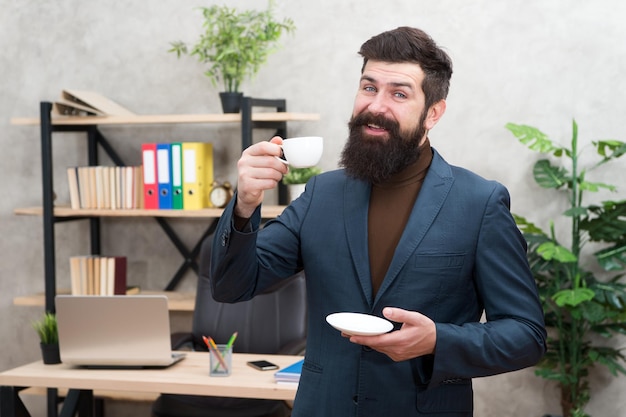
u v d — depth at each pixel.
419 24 3.71
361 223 1.63
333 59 3.80
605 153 3.53
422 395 1.57
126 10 4.01
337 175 1.75
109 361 2.63
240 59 3.59
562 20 3.57
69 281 4.20
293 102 3.86
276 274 1.71
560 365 3.54
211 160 3.79
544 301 3.46
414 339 1.41
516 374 3.75
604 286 3.44
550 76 3.60
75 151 4.17
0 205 4.25
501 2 3.62
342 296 1.61
